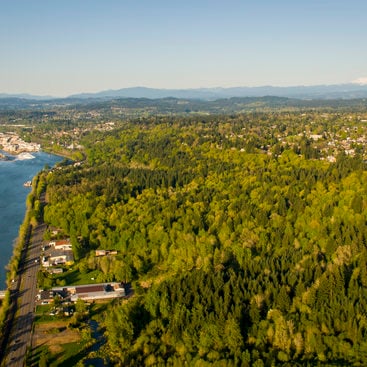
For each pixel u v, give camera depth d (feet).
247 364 627.05
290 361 638.12
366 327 652.89
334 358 636.48
